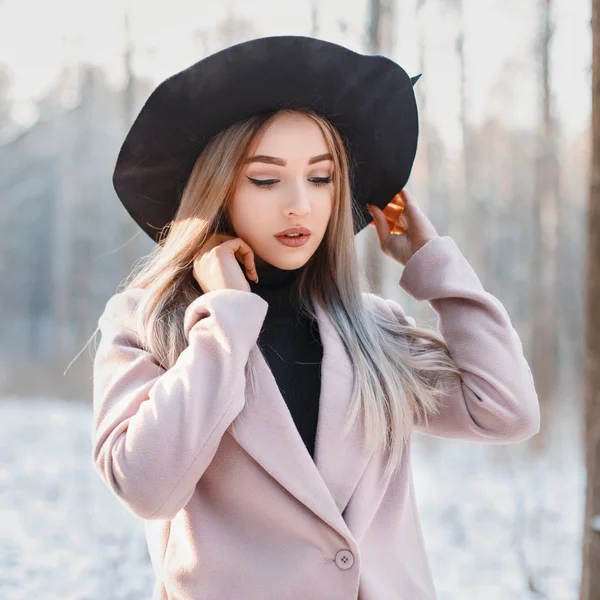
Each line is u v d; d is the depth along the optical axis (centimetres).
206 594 182
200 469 176
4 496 768
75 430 1213
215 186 201
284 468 183
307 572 181
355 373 199
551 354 1422
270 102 199
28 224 2920
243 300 188
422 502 820
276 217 198
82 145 2536
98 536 634
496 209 2291
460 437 216
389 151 225
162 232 227
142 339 200
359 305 213
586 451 313
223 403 178
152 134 204
